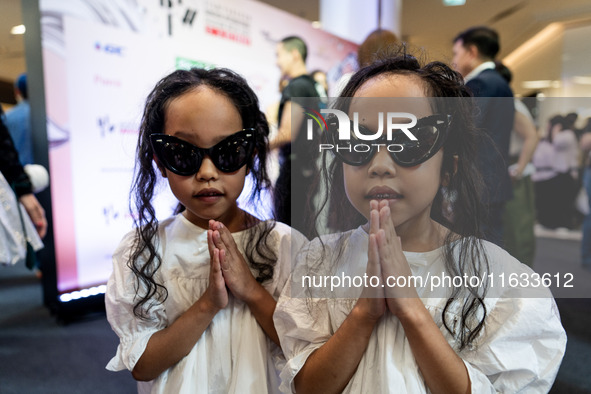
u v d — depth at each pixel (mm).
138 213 589
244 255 616
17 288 2680
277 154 673
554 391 1298
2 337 1874
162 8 2256
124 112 2150
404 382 476
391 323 496
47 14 1853
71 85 1965
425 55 558
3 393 1402
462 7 4598
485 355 481
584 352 1485
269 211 646
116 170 2148
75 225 2045
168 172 536
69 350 1739
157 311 590
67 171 1997
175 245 601
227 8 2566
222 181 526
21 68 6426
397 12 3795
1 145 1252
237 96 558
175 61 2336
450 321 482
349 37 3562
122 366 589
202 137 513
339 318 526
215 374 581
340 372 491
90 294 2109
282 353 606
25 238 1295
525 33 5227
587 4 4344
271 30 2846
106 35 2057
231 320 593
